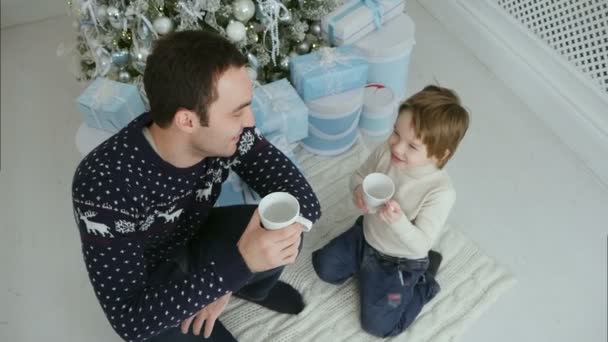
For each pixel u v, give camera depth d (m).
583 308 1.43
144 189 0.87
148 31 1.42
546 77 1.92
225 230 1.19
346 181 1.74
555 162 1.83
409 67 2.17
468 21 2.21
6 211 1.71
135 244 0.87
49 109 2.04
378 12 1.71
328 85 1.60
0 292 1.51
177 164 0.90
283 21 1.55
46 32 2.39
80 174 0.83
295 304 1.41
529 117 1.99
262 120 1.53
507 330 1.39
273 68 1.72
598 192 1.74
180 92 0.76
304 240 1.58
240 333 1.37
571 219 1.65
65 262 1.58
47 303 1.49
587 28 1.76
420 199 1.17
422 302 1.36
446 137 1.07
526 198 1.71
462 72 2.16
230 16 1.46
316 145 1.79
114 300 0.84
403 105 1.12
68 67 2.04
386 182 1.14
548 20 1.88
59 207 1.72
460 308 1.42
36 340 1.41
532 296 1.46
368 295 1.33
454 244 1.56
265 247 0.85
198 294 0.84
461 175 1.78
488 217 1.65
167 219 0.99
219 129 0.82
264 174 1.09
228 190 1.50
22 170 1.83
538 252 1.56
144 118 0.89
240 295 1.36
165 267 1.10
